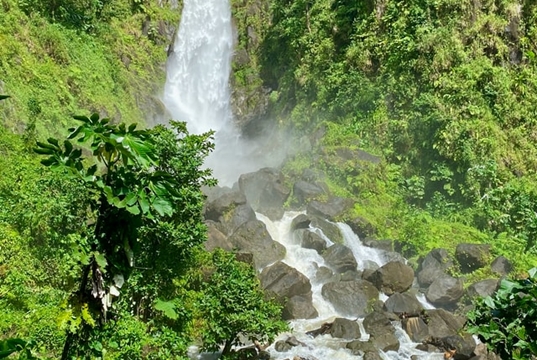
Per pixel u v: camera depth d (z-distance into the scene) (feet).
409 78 59.82
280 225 47.88
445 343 32.94
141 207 7.95
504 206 51.37
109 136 7.93
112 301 9.44
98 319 8.66
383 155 58.03
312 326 35.12
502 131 56.34
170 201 8.23
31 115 42.57
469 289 39.96
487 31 60.95
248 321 26.16
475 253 43.68
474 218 51.65
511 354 10.18
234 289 26.81
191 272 30.53
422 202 54.85
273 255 42.04
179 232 24.71
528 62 60.80
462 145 53.83
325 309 37.73
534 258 45.29
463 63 58.54
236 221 44.60
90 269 8.63
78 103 52.06
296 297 36.94
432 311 36.22
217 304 26.43
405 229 48.57
